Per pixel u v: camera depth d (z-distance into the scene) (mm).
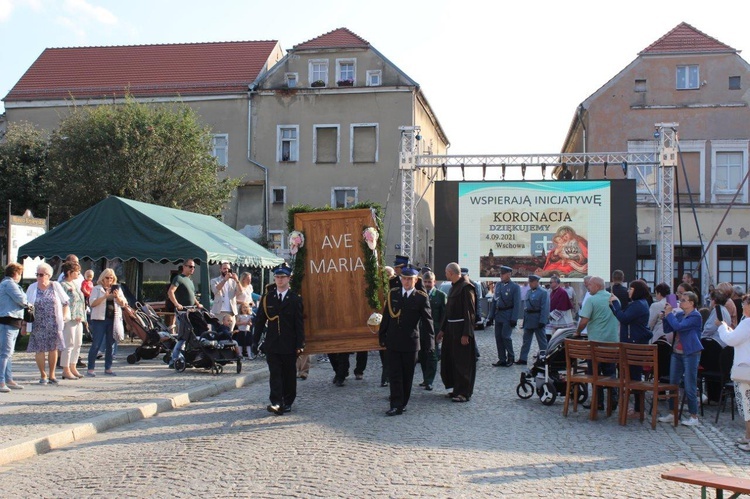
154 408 10945
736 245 34188
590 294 11633
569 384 10992
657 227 34344
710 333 12672
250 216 39281
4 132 38188
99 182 31609
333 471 7438
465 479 7137
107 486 7004
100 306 14320
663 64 35312
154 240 19031
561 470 7594
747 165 34562
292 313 10914
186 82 40406
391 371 10914
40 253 19141
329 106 39125
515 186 26375
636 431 9875
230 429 9750
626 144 35344
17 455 8133
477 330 28359
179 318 15070
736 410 11742
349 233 12711
